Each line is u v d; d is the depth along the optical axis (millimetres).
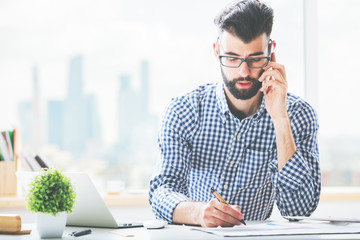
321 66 3385
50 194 1257
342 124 3377
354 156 3377
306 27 3285
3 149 2936
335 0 3387
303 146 1785
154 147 3451
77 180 1357
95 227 1442
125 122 3486
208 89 1834
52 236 1249
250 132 1771
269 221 1532
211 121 1779
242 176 1782
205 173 1812
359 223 1368
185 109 1787
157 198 1585
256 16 1562
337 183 3381
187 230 1319
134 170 3434
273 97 1667
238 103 1755
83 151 3422
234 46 1582
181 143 1752
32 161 2125
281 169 1660
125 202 2916
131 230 1347
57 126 3391
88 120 3453
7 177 2930
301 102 1812
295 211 1679
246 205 1818
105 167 3424
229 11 1596
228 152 1784
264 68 1645
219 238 1146
